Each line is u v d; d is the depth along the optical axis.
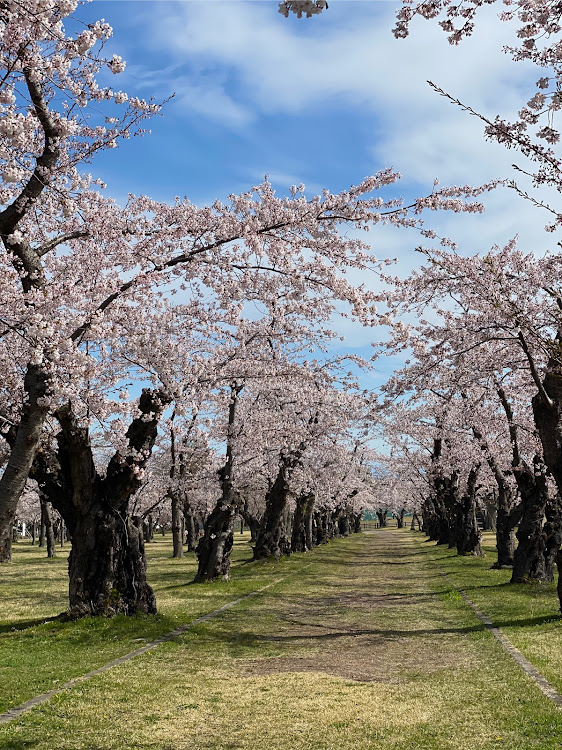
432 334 19.88
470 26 7.49
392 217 12.88
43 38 9.65
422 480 55.53
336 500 55.44
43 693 9.41
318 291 14.15
